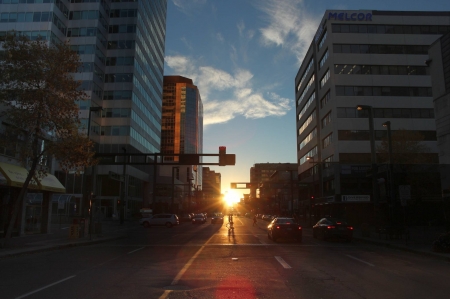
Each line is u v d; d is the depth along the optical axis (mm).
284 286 8758
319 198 55531
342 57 51625
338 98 50594
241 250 17391
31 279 9727
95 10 68250
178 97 182875
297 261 13383
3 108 21922
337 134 49875
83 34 67375
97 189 65750
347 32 52250
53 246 18328
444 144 25938
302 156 73000
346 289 8422
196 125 186000
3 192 24469
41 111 17797
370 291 8211
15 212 17938
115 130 70500
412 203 39406
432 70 27469
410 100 50594
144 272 10805
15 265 12547
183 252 16531
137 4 75188
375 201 25688
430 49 27734
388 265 12484
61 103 18094
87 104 64938
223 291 8180
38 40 18469
